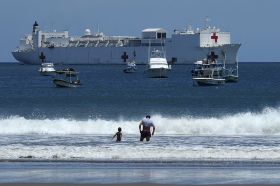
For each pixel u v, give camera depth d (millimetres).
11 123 134750
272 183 70062
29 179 72188
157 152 90188
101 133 124250
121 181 71000
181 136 117312
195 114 176625
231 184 69375
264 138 114625
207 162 84188
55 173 76312
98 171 77812
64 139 112250
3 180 71500
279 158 86812
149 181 71125
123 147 96500
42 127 130750
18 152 90625
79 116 171875
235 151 90750
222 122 131000
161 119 142625
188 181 71125
